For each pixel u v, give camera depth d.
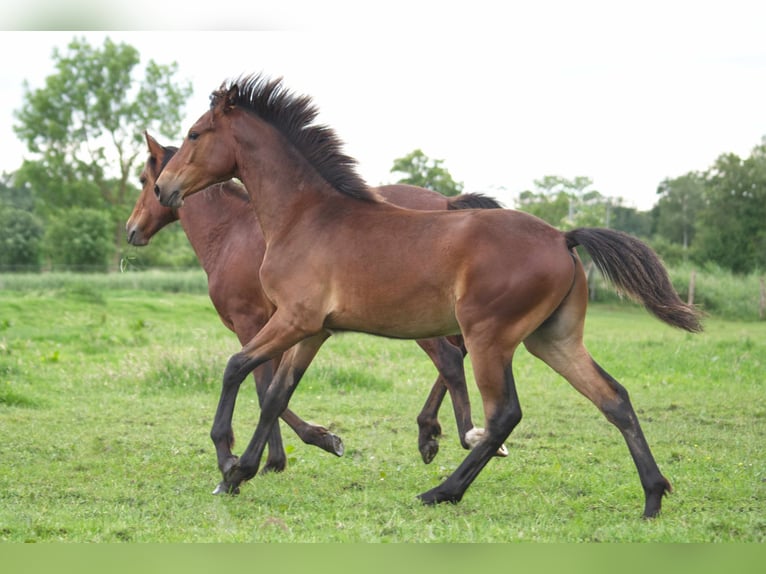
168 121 75.25
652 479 6.32
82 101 72.44
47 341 17.42
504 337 6.33
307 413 11.12
